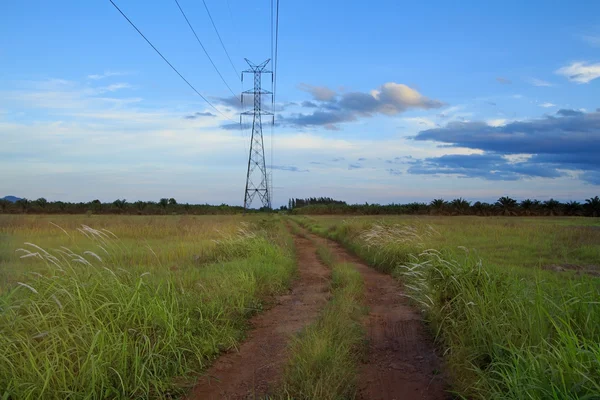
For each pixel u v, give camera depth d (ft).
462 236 73.20
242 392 17.56
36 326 17.57
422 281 30.04
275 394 16.81
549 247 59.57
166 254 46.80
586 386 12.05
